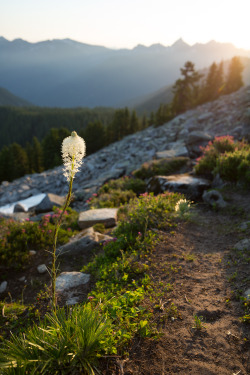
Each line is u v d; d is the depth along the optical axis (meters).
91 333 3.27
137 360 3.47
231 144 14.12
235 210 9.05
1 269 7.74
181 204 6.53
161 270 5.85
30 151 93.19
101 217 10.38
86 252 8.22
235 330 3.96
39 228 9.48
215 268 5.81
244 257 6.02
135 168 25.69
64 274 6.60
